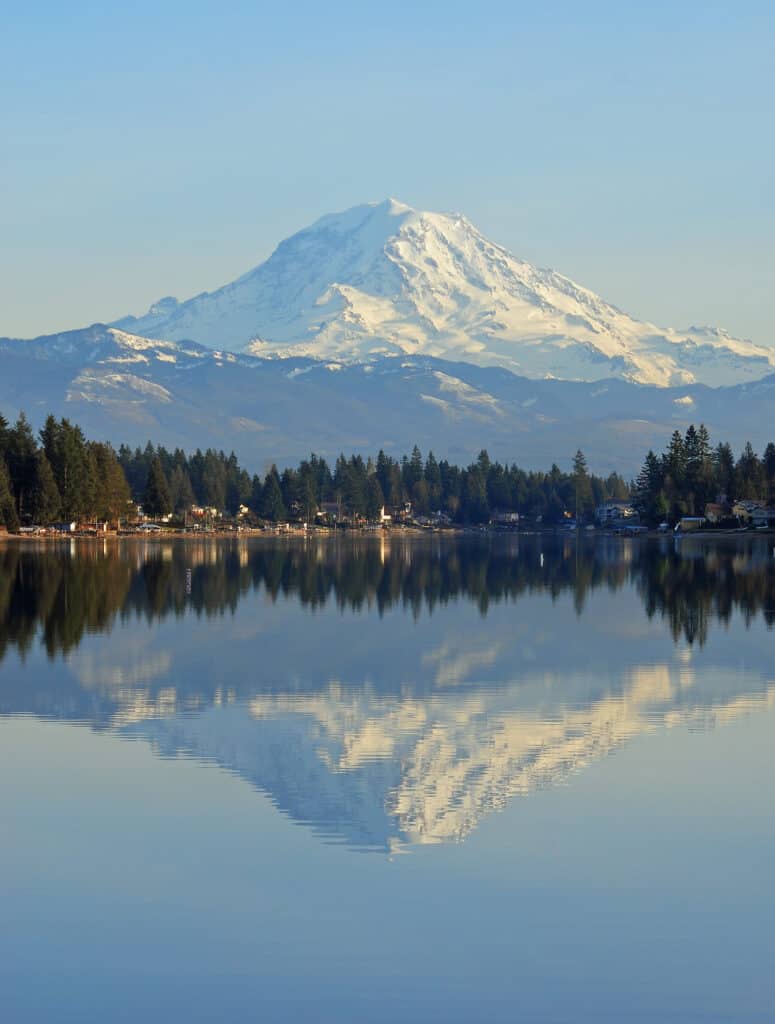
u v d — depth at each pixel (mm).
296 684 91938
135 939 43250
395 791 60344
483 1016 38312
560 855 51156
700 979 40469
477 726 76000
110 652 108688
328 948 42594
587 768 65188
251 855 51094
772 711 81125
